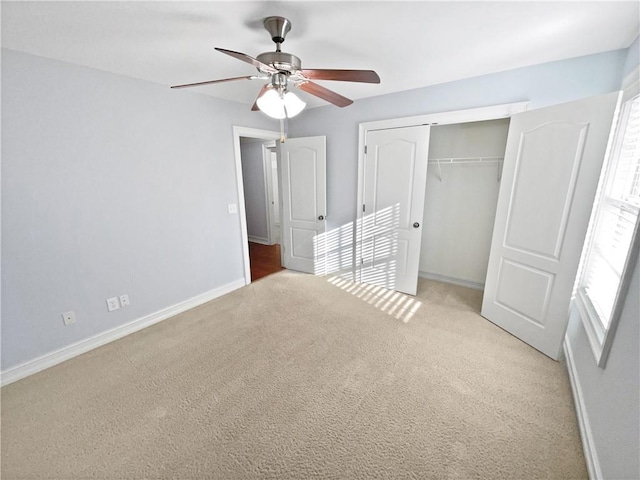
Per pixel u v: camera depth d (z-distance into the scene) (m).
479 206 3.22
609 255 1.70
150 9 1.38
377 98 3.02
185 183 2.77
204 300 3.12
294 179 3.79
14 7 1.32
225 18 1.48
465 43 1.83
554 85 2.16
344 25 1.58
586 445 1.38
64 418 1.64
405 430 1.53
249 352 2.22
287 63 1.48
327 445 1.45
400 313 2.81
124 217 2.37
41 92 1.85
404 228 3.15
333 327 2.56
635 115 1.67
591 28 1.64
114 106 2.20
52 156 1.94
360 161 3.26
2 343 1.88
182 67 2.12
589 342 1.63
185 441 1.49
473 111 2.51
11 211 1.82
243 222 3.43
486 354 2.15
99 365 2.09
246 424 1.58
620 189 1.77
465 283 3.47
